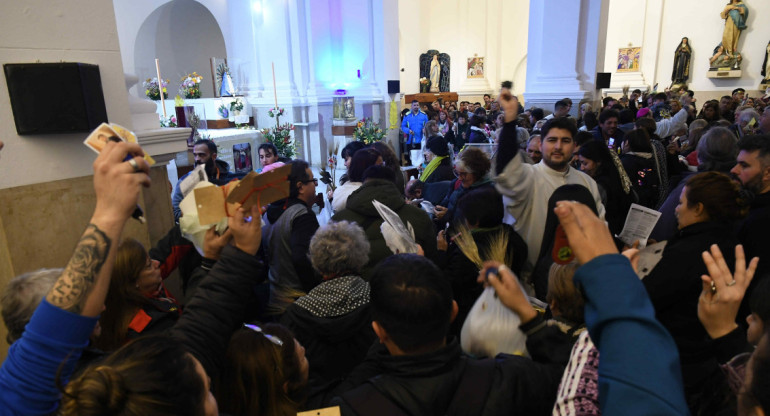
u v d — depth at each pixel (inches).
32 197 72.4
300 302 56.1
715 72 589.3
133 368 23.0
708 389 41.7
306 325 54.7
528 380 37.0
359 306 54.7
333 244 58.2
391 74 419.2
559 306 48.6
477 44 743.1
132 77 93.0
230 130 307.4
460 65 759.1
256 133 303.0
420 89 752.3
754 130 185.0
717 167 119.2
